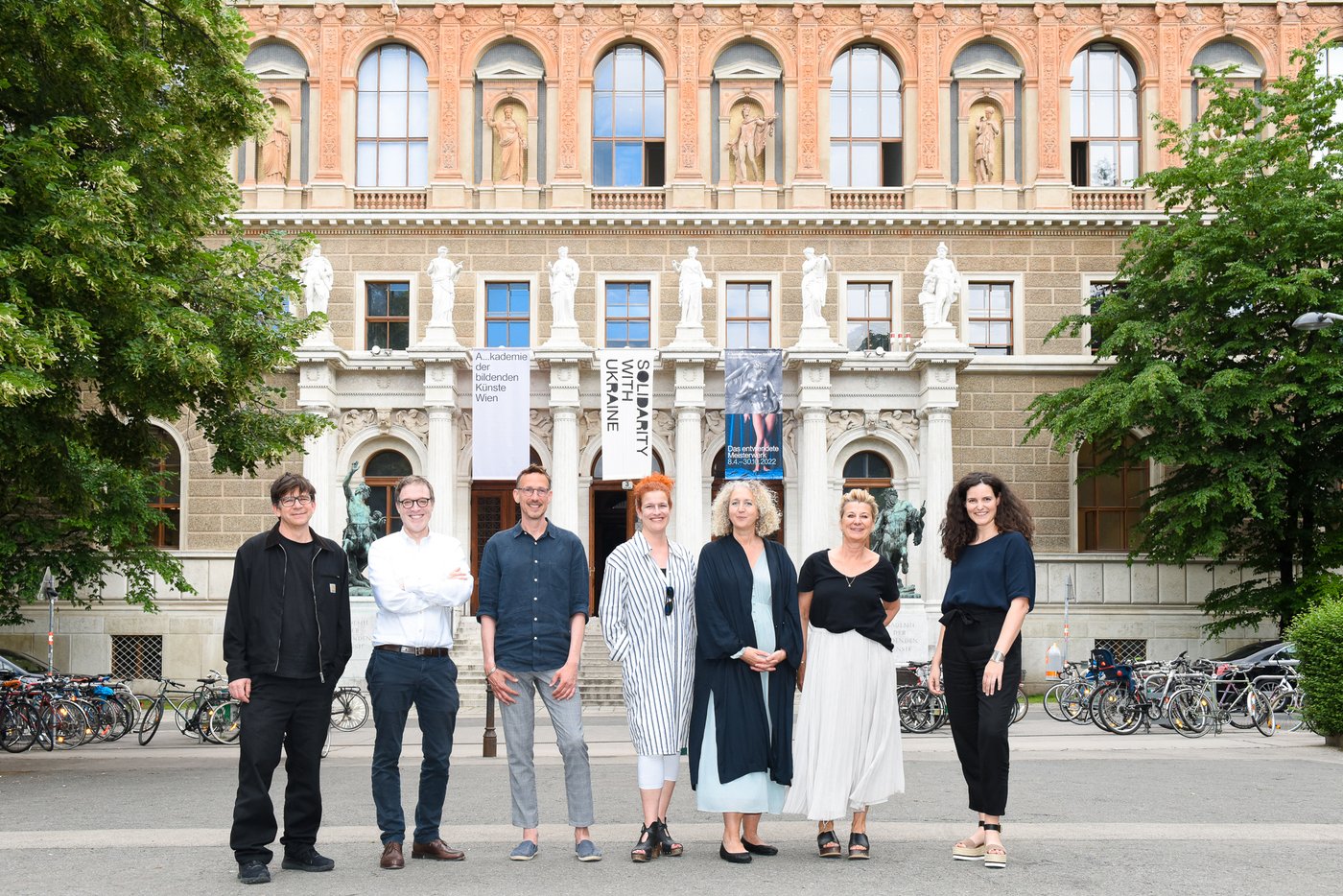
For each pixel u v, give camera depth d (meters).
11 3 18.80
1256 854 10.63
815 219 43.03
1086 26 44.38
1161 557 37.84
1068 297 43.44
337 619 10.32
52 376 19.64
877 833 11.84
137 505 32.97
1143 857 10.49
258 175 43.53
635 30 44.31
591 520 42.06
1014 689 10.42
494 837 11.84
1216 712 26.11
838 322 43.28
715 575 10.45
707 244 43.50
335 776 18.47
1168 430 35.97
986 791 10.20
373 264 43.22
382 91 44.53
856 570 10.80
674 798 15.27
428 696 10.55
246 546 10.23
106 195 18.95
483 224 43.16
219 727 25.69
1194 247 36.06
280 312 25.72
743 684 10.34
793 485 41.78
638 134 44.62
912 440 41.66
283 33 44.00
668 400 41.81
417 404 41.22
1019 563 10.60
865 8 44.12
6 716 24.98
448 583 10.54
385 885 9.40
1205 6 44.28
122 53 20.62
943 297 41.22
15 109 20.33
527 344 43.19
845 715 10.47
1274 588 36.41
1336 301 33.84
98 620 40.78
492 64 44.25
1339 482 35.91
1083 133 44.62
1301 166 35.47
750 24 44.12
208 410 24.05
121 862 10.52
